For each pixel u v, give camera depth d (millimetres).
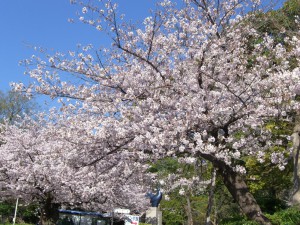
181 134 6508
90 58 7582
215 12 7789
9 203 21859
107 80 7340
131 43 7605
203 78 7090
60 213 17344
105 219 17281
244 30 7777
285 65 6973
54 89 7641
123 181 8766
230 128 7430
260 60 6820
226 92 6840
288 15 10625
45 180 12391
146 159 7109
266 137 7363
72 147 7145
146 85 7188
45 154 11406
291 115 7723
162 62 7465
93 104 7418
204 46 6852
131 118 6750
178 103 6641
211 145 6301
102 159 7457
